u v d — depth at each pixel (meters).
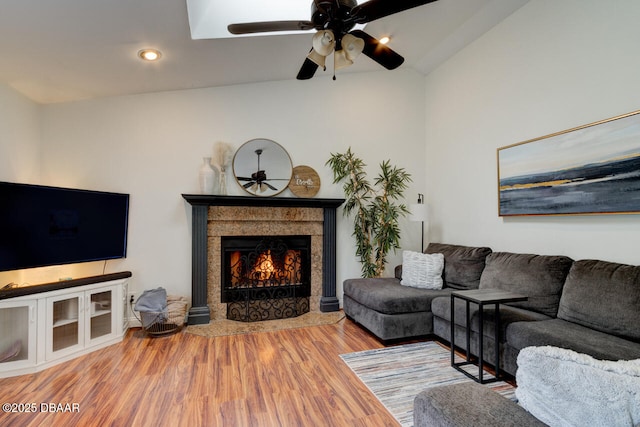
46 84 3.01
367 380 2.43
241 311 3.89
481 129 3.78
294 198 3.90
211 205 3.73
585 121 2.70
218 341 3.19
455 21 3.52
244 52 3.18
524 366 1.02
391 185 4.38
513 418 1.06
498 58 3.56
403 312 3.13
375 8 1.96
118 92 3.48
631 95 2.39
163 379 2.44
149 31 2.49
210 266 3.80
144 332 3.42
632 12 2.39
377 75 4.55
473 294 2.50
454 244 4.17
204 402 2.14
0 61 2.54
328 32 2.12
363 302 3.40
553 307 2.54
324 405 2.11
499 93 3.54
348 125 4.41
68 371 2.56
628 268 2.22
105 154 3.53
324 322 3.76
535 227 3.13
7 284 2.83
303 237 4.18
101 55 2.71
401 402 2.15
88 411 2.03
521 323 2.35
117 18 2.24
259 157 4.03
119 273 3.26
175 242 3.71
